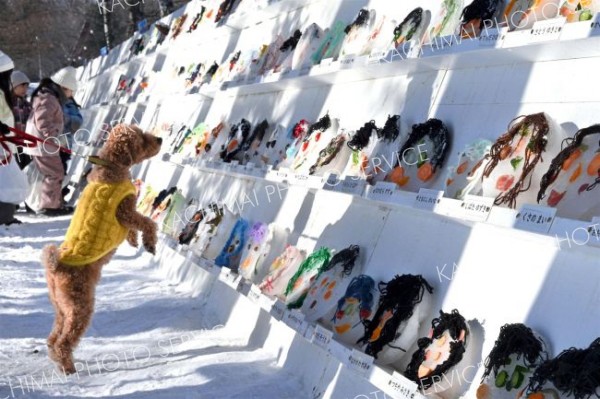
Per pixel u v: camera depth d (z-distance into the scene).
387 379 2.45
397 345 2.66
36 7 20.36
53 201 8.66
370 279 3.09
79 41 17.36
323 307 3.21
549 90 2.66
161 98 7.92
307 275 3.49
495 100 2.92
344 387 3.01
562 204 2.20
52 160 8.54
